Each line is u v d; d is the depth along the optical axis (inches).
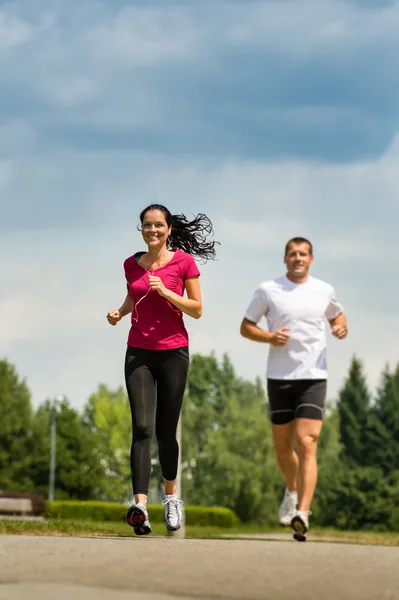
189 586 195.3
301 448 434.6
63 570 215.5
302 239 454.9
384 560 247.9
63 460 3991.1
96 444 4128.9
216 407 4953.3
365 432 4899.1
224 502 3764.8
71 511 2171.5
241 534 1358.3
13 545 269.6
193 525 2333.9
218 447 3806.6
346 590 194.2
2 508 1349.7
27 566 221.5
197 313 381.4
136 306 382.9
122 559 236.2
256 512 3745.1
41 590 186.4
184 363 383.9
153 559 237.3
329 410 4256.9
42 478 3971.5
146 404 374.9
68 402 4082.2
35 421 4005.9
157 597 181.5
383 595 189.5
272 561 237.9
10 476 3912.4
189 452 4340.6
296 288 452.4
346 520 3762.3
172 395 382.9
